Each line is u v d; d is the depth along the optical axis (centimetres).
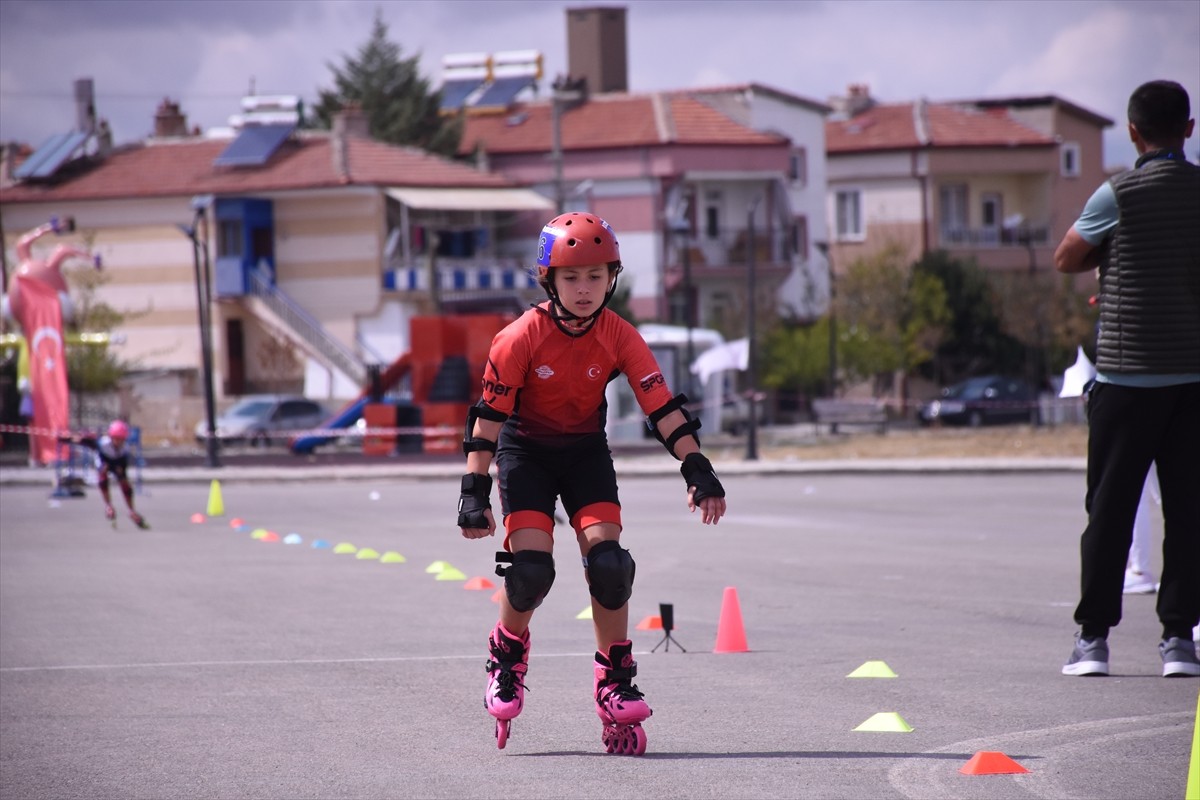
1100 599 1959
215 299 12712
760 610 2798
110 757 1605
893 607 2823
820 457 9056
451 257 13175
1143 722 1656
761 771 1448
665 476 8250
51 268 8662
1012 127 16388
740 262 14512
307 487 7550
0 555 4103
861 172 16050
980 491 6475
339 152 12788
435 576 3484
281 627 2638
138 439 7156
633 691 1527
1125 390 1875
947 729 1645
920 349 13400
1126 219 1850
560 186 12888
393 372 10750
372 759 1555
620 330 1463
